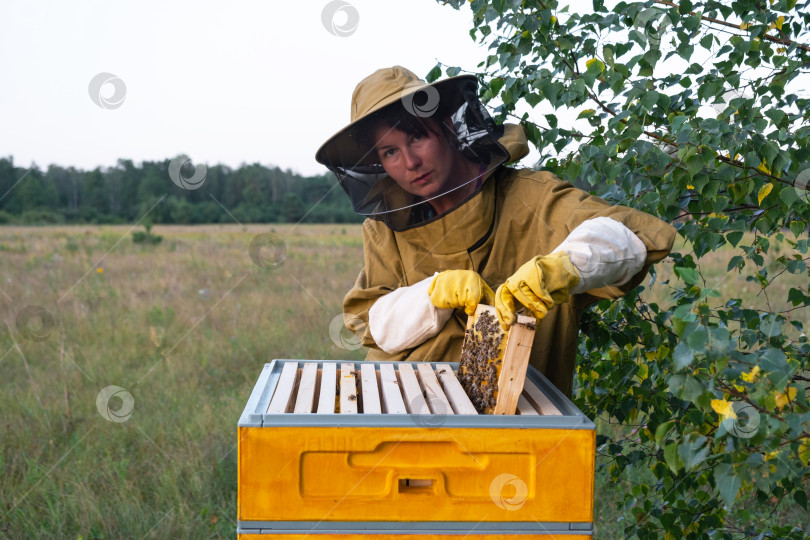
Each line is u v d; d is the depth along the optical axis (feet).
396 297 6.01
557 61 5.92
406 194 5.71
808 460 3.70
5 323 21.09
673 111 5.87
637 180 5.78
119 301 26.78
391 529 3.85
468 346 5.02
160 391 14.65
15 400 13.76
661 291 14.70
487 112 5.45
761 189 5.15
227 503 9.95
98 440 11.88
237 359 17.52
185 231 84.58
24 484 10.00
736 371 3.63
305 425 3.76
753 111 5.16
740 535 6.92
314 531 3.83
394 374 5.08
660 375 6.58
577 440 3.81
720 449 3.95
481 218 5.71
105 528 8.96
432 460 3.83
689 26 5.36
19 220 109.70
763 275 6.40
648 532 6.21
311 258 45.50
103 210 115.24
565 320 5.84
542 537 3.86
